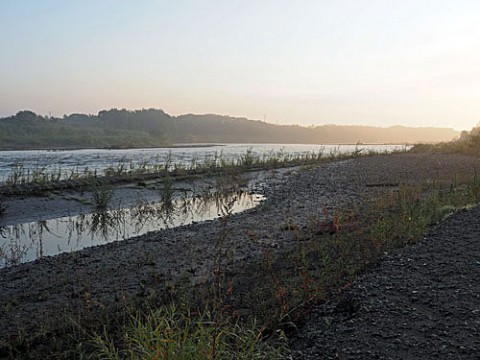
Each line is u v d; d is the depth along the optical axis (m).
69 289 6.66
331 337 4.06
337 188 17.42
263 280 6.20
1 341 4.87
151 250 8.79
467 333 3.90
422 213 8.77
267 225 10.74
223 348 3.46
